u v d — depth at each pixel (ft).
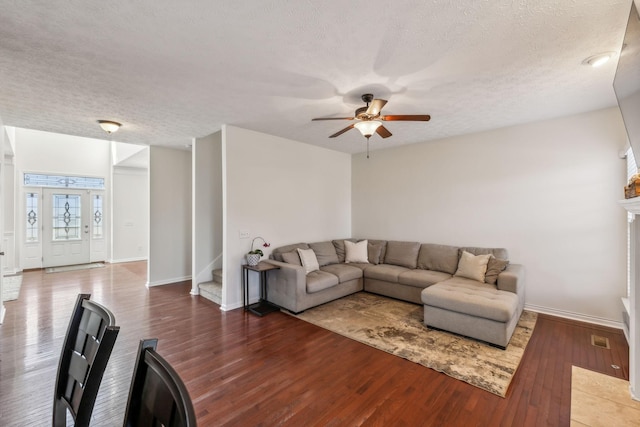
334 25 6.12
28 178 22.21
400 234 17.53
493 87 9.17
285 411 6.54
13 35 6.33
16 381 7.77
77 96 9.68
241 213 13.78
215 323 11.64
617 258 11.10
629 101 5.88
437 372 8.10
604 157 11.27
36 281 18.61
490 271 12.31
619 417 6.35
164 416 2.22
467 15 5.81
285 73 8.18
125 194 25.99
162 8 5.53
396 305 13.75
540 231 12.70
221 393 7.17
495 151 13.87
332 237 18.66
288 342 9.93
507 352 9.18
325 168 18.15
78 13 5.64
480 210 14.35
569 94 9.77
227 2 5.39
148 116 11.80
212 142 16.78
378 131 10.30
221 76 8.34
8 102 10.17
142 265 24.06
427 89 9.27
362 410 6.58
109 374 8.19
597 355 8.96
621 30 6.26
